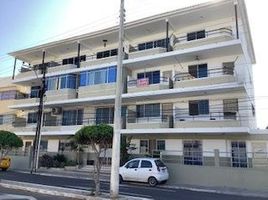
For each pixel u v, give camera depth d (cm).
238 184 2003
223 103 2452
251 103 2694
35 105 3462
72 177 2383
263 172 1945
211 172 2105
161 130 2492
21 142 2011
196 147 2495
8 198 1169
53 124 3425
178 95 2597
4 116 3947
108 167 2791
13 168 3247
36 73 3506
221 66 2505
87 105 3225
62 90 3241
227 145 2372
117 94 1360
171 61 2708
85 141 1376
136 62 2781
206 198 1505
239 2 2309
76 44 3350
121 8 1473
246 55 2641
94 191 1372
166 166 2231
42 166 3109
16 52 3750
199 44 2480
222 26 2577
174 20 2652
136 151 2759
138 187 1880
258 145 2275
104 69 3017
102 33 3042
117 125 1321
